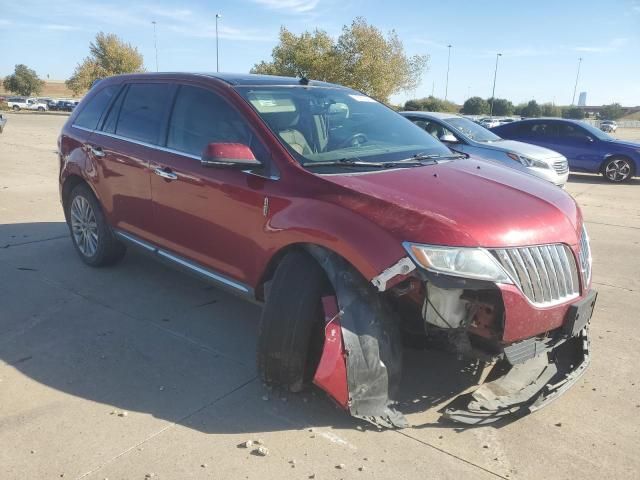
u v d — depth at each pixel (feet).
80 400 10.57
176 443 9.36
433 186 10.59
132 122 15.47
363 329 9.69
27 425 9.76
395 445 9.43
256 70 123.44
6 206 26.78
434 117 32.45
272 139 11.57
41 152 49.78
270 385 10.82
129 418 10.03
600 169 45.21
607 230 26.03
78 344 12.78
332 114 13.37
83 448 9.18
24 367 11.73
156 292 15.92
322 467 8.86
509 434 9.80
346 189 10.15
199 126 13.26
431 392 11.08
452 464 8.99
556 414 10.46
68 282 16.53
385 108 15.30
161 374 11.59
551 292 9.91
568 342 12.01
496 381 11.12
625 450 9.45
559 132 46.93
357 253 9.43
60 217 24.84
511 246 9.36
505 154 29.96
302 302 10.07
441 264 8.95
